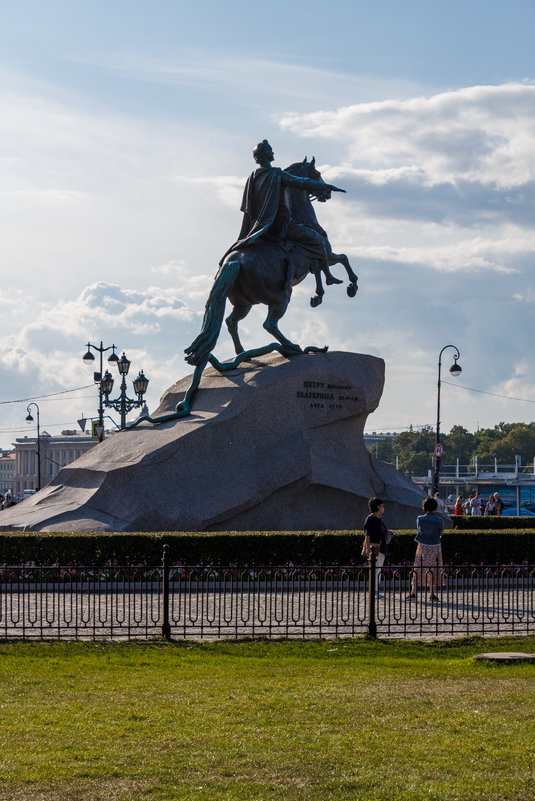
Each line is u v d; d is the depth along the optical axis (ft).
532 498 179.63
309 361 80.28
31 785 23.26
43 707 30.19
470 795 22.71
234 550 62.64
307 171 86.69
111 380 119.85
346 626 45.80
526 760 24.94
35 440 406.21
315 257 84.53
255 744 26.25
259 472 74.95
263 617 49.08
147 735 27.07
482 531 68.80
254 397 76.84
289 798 22.50
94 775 23.93
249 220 84.48
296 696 31.48
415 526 80.23
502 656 38.93
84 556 61.72
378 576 53.88
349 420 80.94
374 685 33.27
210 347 80.28
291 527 75.66
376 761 24.86
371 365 82.33
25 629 44.65
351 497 77.66
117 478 72.33
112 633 43.60
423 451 450.30
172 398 82.94
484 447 434.30
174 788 23.08
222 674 35.81
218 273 82.07
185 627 43.78
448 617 48.26
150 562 62.03
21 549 61.67
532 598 56.18
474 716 28.78
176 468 73.41
